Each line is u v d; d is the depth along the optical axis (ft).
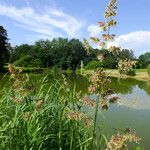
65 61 337.11
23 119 21.91
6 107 23.61
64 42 359.25
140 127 49.03
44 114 23.18
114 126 46.88
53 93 25.55
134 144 37.19
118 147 15.72
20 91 21.84
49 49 363.35
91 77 18.16
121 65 17.63
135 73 247.91
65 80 26.71
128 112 60.80
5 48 296.92
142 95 103.09
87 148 22.39
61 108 23.35
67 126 23.54
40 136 21.83
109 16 17.99
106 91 18.30
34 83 24.04
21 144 20.51
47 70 32.81
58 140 22.41
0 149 20.59
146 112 64.44
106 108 18.42
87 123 20.30
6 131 21.02
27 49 379.76
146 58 369.91
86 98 19.31
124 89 123.24
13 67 21.66
